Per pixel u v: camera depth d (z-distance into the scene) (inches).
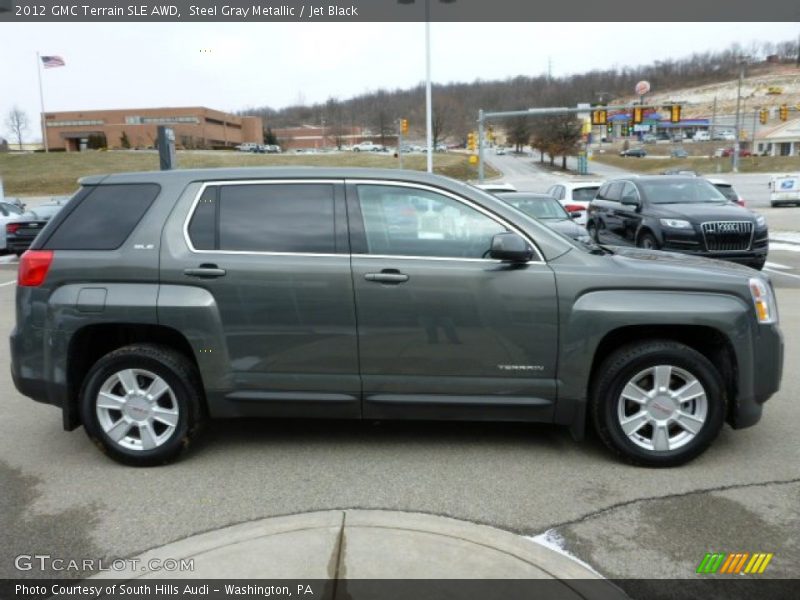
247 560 119.9
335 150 4183.1
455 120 3991.1
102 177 173.8
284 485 155.1
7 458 173.3
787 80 5674.2
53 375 166.4
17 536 134.3
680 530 133.9
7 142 4220.0
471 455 171.0
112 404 165.9
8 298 437.4
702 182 514.3
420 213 164.2
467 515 140.3
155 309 161.5
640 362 158.1
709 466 163.0
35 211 697.0
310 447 177.5
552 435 183.9
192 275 161.8
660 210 466.6
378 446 177.3
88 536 134.0
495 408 162.6
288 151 3983.8
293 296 161.0
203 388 166.7
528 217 165.8
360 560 119.2
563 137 3513.8
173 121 3880.4
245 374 164.2
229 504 146.3
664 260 174.4
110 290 163.3
